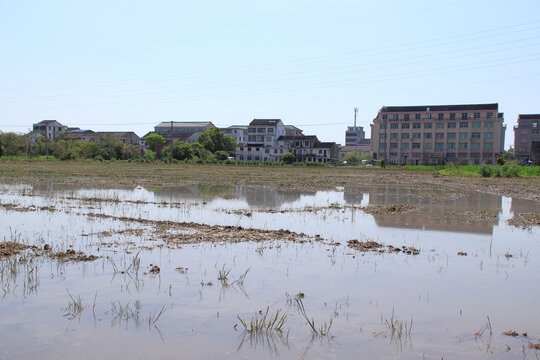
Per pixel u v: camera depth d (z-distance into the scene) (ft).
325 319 19.54
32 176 103.24
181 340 17.26
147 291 22.49
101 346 16.69
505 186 104.37
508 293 23.44
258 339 17.46
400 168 223.51
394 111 326.85
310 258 29.68
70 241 33.40
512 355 16.65
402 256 30.91
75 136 364.38
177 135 366.02
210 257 29.30
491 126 300.20
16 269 25.79
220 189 81.10
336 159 357.82
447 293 23.25
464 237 38.47
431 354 16.61
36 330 17.92
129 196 65.82
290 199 66.74
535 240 37.58
